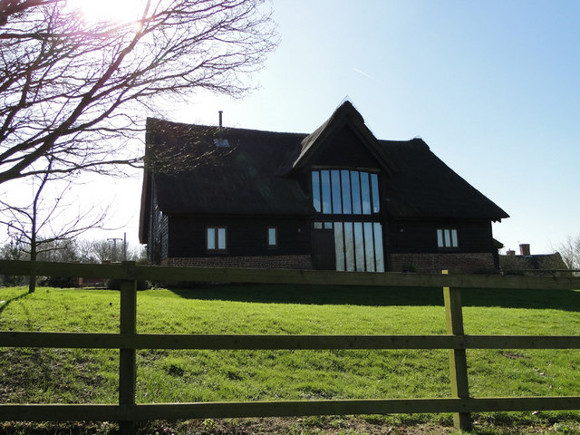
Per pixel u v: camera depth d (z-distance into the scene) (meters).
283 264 22.03
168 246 20.34
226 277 4.43
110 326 8.18
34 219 7.16
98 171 5.56
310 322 9.55
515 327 10.55
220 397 5.52
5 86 4.46
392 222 24.69
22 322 7.98
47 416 3.94
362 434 4.71
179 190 20.89
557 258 46.94
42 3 4.33
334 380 6.41
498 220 26.72
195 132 6.64
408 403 4.58
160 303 11.20
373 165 24.66
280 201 22.28
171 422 4.71
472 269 25.89
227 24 5.36
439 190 26.97
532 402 4.87
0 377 5.52
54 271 4.02
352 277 4.71
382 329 9.34
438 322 10.28
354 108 23.48
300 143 25.95
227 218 21.48
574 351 8.81
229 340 4.26
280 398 5.68
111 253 49.94
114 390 5.51
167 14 4.98
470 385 6.64
